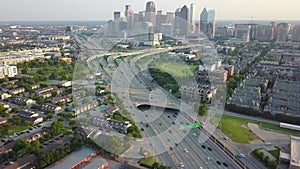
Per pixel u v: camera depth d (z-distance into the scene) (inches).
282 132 3710.6
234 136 3558.1
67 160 2802.7
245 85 5659.5
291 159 2797.7
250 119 4178.2
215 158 3041.3
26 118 3991.1
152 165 2655.0
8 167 2608.3
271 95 5147.6
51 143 3129.9
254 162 2965.1
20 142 3029.0
